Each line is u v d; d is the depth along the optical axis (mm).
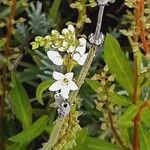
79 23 189
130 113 200
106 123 213
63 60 170
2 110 224
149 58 198
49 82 194
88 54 161
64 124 179
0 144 229
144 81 211
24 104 218
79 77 167
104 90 205
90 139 213
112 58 208
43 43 160
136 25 195
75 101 180
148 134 210
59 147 182
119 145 216
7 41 215
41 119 209
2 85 222
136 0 191
